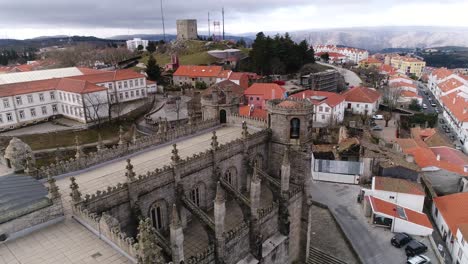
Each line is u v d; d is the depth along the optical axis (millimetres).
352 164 85000
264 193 59031
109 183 41281
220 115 70875
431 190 76375
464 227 58062
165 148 55250
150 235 24703
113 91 137375
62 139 102250
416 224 63625
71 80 122938
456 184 81438
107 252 28656
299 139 57062
